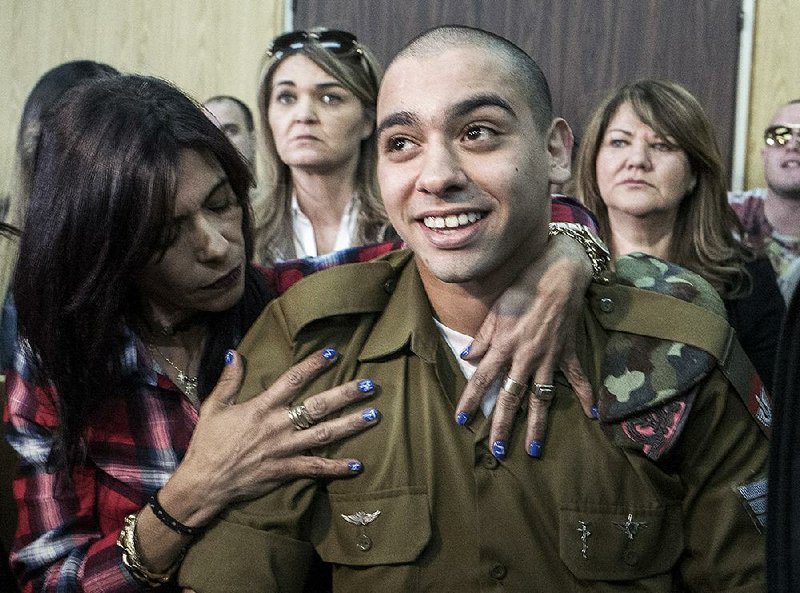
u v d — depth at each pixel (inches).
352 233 77.6
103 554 41.2
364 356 41.0
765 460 39.2
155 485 44.2
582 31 109.0
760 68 105.9
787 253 92.5
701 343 39.1
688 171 71.9
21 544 44.5
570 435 39.0
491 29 111.0
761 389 40.8
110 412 44.6
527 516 38.0
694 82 106.7
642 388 38.5
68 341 42.6
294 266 52.5
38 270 42.3
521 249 39.9
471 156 36.8
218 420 40.2
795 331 29.6
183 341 46.9
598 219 76.1
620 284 43.0
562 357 39.6
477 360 40.2
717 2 105.4
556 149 41.3
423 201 36.9
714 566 38.4
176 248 42.1
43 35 118.0
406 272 43.6
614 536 37.7
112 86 43.4
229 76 115.5
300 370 40.2
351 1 112.4
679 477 39.6
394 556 37.7
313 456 39.8
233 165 43.4
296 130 75.9
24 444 45.3
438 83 36.7
